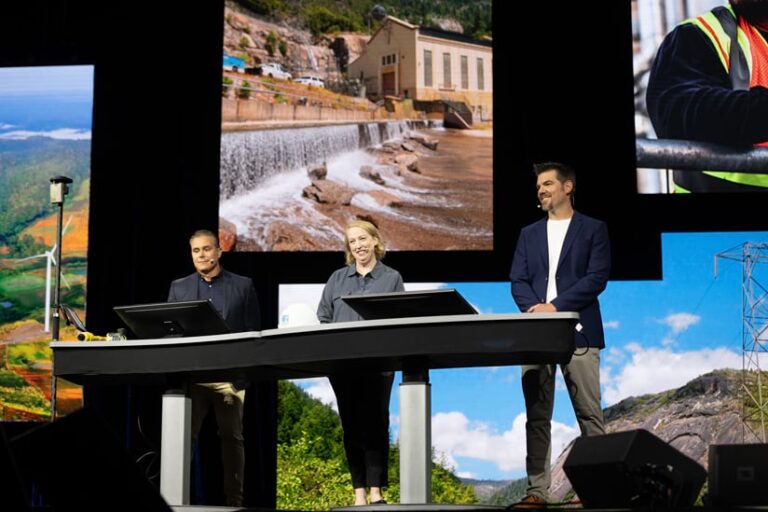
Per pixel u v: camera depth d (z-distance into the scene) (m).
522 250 4.42
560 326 3.20
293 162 6.08
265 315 5.98
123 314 3.83
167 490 3.82
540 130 5.98
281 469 5.96
